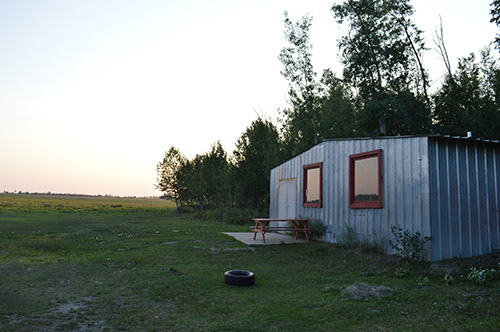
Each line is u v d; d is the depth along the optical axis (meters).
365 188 10.28
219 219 28.38
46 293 5.77
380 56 25.56
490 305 4.94
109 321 4.47
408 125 24.97
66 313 4.75
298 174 14.48
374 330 4.24
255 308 5.11
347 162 11.19
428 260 7.78
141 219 29.91
